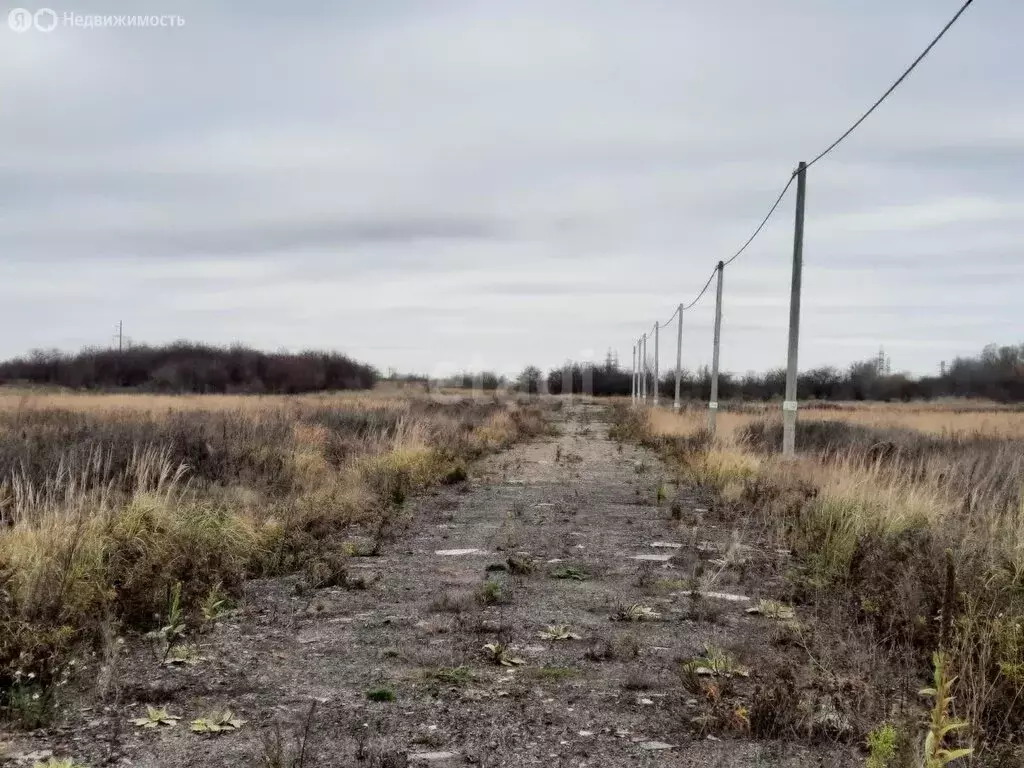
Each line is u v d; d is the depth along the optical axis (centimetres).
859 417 4219
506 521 1297
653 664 617
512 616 754
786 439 1850
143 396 5600
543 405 7306
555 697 549
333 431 2330
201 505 1042
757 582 884
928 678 576
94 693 544
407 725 498
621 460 2398
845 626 695
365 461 1711
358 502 1345
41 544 754
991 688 498
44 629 598
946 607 576
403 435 2166
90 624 657
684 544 1110
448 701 540
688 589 859
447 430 2639
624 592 850
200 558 853
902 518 1044
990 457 1752
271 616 751
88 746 462
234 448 1631
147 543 845
